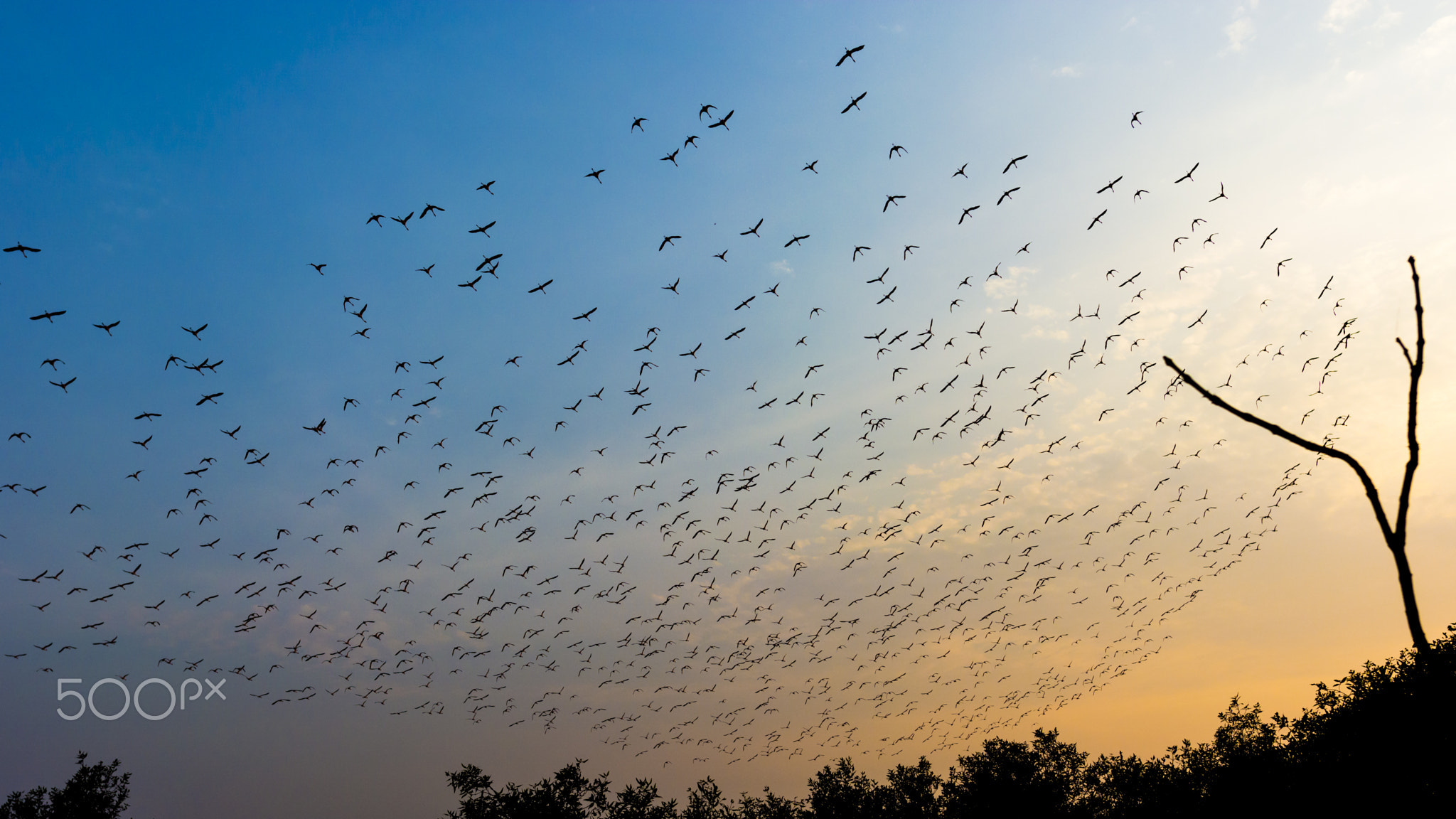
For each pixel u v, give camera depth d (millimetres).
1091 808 40875
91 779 38438
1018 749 42562
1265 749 35406
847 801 39844
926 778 41812
